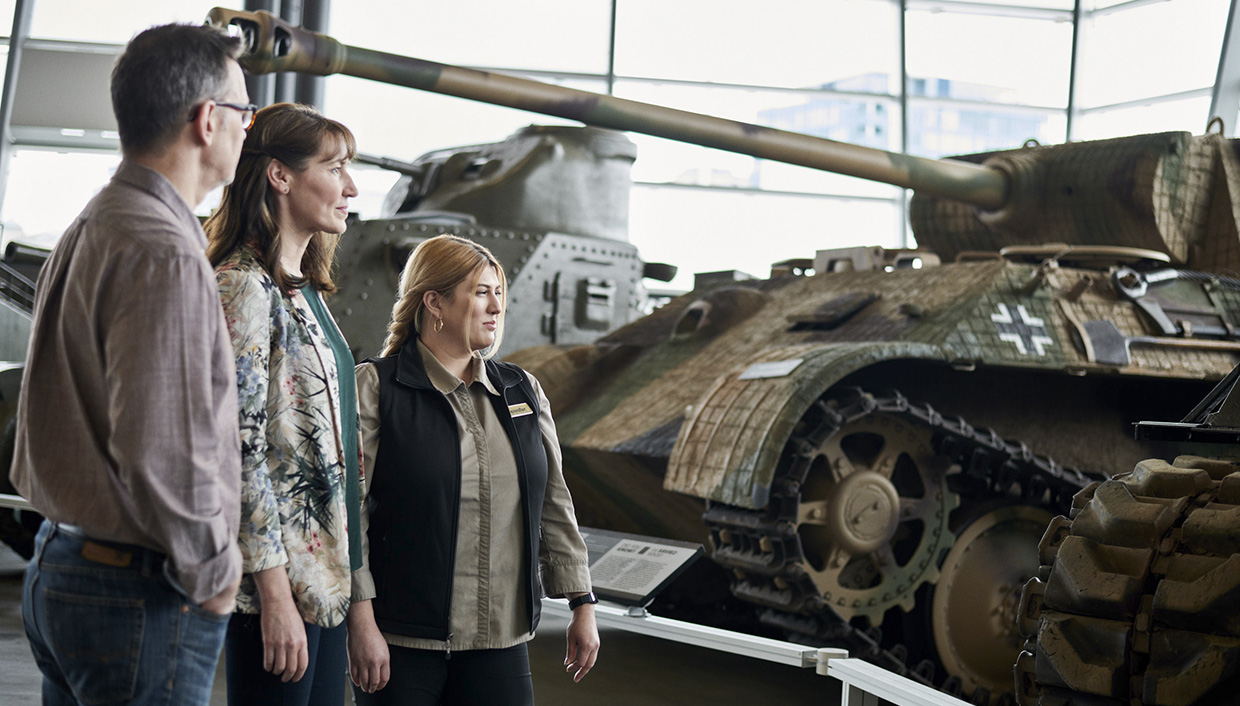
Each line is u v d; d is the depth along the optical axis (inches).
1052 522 159.9
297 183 109.1
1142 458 319.9
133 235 83.0
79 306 83.7
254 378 99.9
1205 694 127.3
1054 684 143.6
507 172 405.1
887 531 255.0
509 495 121.1
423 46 746.8
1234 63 671.8
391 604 116.0
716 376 310.0
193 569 82.0
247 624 103.1
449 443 118.6
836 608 250.7
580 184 412.5
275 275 105.6
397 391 119.6
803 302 339.3
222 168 92.5
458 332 122.4
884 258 351.9
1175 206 339.9
